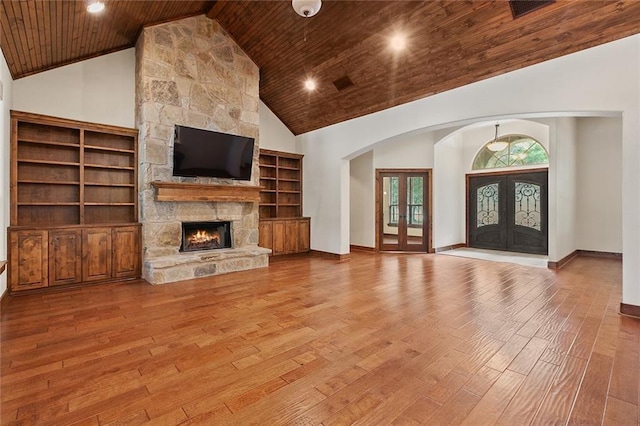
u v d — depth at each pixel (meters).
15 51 3.52
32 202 4.06
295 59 5.32
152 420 1.69
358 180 8.21
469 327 2.96
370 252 7.84
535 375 2.13
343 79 5.31
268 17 4.70
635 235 3.21
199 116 5.11
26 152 4.18
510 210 7.93
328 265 6.02
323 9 4.17
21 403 1.81
